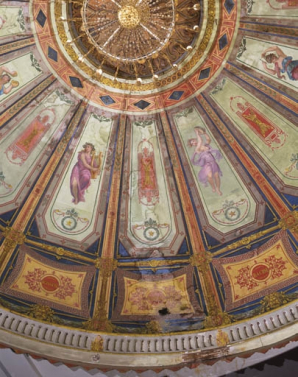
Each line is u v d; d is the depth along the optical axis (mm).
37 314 9758
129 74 12656
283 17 10852
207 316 10281
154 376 9453
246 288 10461
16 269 10312
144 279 11039
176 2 11953
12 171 11281
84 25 11914
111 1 12039
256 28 11305
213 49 12016
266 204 11336
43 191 11484
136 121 12641
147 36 12398
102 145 12406
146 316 10438
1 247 10414
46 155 11797
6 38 10836
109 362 9484
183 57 12406
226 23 11641
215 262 11062
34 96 11734
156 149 12523
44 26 11461
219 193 11898
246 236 11164
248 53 11656
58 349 9391
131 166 12406
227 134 12156
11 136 11414
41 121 11859
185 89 12492
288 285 10070
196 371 9438
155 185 12242
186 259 11258
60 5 11578
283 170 11414
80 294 10562
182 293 10789
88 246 11344
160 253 11406
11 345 9047
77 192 11883
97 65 12406
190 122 12484
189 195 12000
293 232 10711
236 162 11961
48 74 11836
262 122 11828
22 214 11023
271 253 10719
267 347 9305
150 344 9844
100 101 12461
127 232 11695
